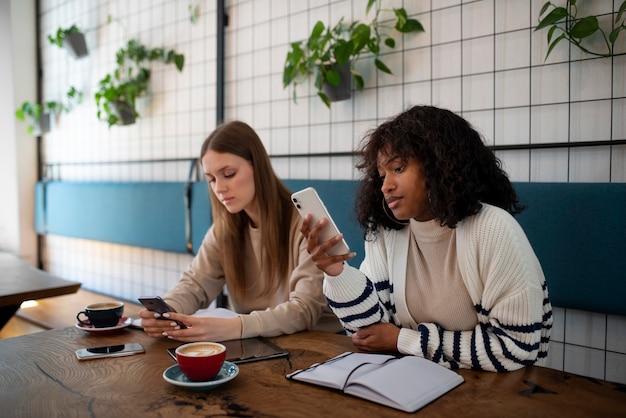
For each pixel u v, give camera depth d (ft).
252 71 9.52
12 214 15.21
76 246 14.19
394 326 3.87
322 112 8.42
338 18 8.11
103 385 3.21
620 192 5.41
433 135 3.61
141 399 2.98
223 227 5.58
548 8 6.06
